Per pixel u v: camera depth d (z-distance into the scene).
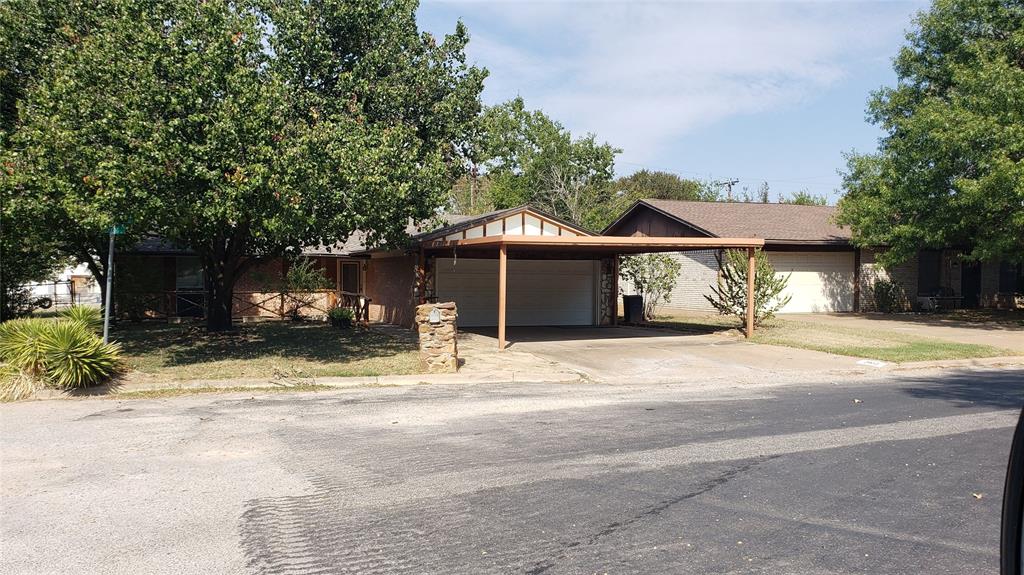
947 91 23.44
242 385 10.66
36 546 4.34
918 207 21.22
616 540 4.45
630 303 22.59
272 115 11.52
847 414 8.52
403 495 5.36
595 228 40.88
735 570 4.00
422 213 14.38
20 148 11.98
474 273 21.23
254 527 4.68
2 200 11.03
